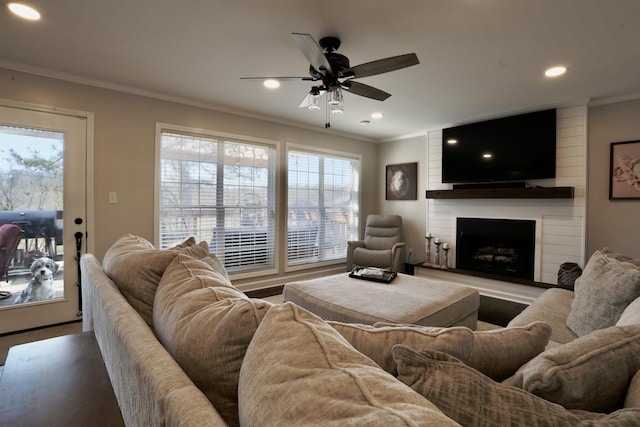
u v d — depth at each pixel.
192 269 1.26
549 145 3.77
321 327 0.68
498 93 3.38
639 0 1.85
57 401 0.99
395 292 2.56
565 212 3.71
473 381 0.64
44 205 2.92
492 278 4.12
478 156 4.33
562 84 3.13
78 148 3.05
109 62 2.72
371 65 2.10
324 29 2.19
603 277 1.69
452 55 2.55
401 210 5.50
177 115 3.63
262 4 1.93
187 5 1.95
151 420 0.68
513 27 2.15
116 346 0.98
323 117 4.38
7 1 1.89
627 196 3.38
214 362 0.78
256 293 4.17
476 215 4.45
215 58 2.64
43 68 2.83
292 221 4.76
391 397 0.48
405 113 4.14
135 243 1.79
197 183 3.82
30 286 2.88
